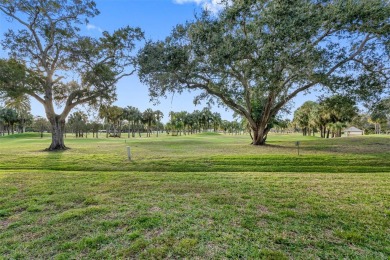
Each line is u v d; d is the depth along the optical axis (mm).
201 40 13945
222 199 5727
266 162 11789
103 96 21188
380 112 16453
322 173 9531
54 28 18859
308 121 55250
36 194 6273
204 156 13164
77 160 12727
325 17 12492
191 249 3422
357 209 4988
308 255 3268
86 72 20266
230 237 3775
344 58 14367
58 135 19500
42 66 20156
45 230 4102
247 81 16172
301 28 11867
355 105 18312
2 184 7379
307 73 13828
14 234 3971
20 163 12305
